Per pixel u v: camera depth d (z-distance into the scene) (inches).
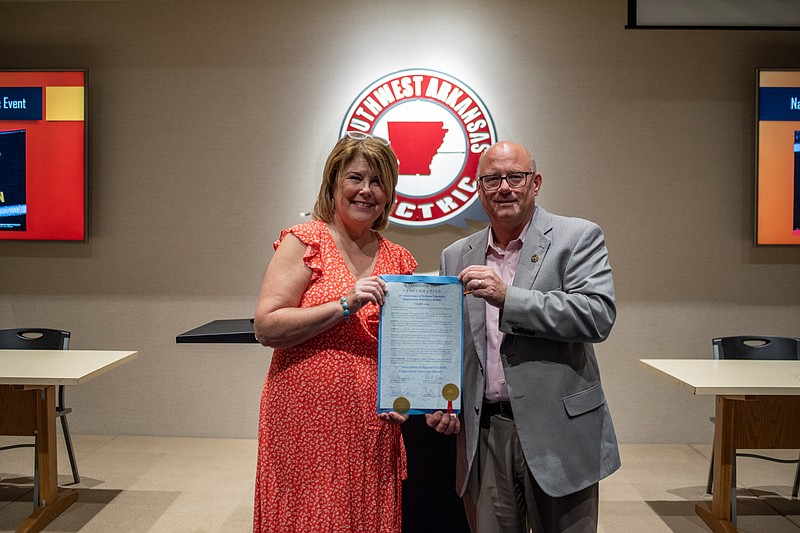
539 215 78.9
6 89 178.2
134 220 182.7
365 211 73.6
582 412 75.0
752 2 169.5
